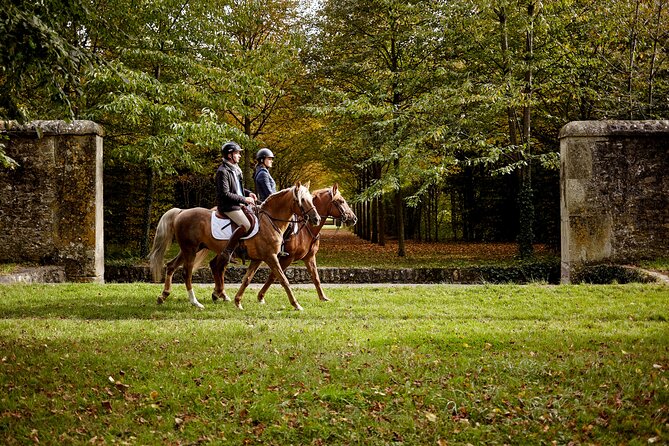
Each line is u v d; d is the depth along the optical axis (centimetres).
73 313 958
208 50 2112
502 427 513
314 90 2439
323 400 562
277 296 1148
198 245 1058
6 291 1154
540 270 1766
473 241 3353
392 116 2117
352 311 983
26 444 480
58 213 1602
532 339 747
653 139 1579
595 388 578
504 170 1875
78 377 610
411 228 3894
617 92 1970
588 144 1584
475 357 680
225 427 515
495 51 2033
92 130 1586
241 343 736
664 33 1939
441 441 491
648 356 668
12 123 1558
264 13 2414
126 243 2531
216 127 1878
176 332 796
